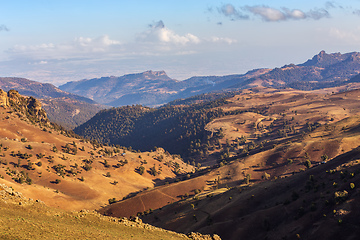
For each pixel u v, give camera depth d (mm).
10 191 55938
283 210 105312
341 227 79000
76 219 56594
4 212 47125
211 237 75125
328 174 114312
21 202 53219
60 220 53094
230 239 105125
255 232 103250
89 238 47344
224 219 122250
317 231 82500
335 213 84375
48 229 45719
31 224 45531
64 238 44000
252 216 111375
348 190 92625
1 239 37344
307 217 92875
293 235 88688
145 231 63750
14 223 43656
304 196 107938
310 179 118750
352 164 111750
